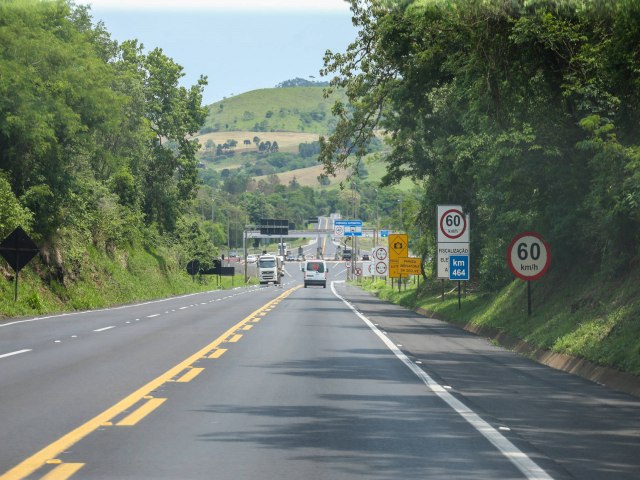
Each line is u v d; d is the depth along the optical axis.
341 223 169.75
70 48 64.19
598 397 18.44
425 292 70.00
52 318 47.34
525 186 35.34
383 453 12.08
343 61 56.81
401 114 58.00
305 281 154.25
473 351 30.28
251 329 38.81
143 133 101.62
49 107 60.75
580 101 29.95
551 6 26.20
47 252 66.00
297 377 21.16
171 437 13.13
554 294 35.88
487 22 27.83
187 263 134.50
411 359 26.33
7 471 10.69
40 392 18.00
